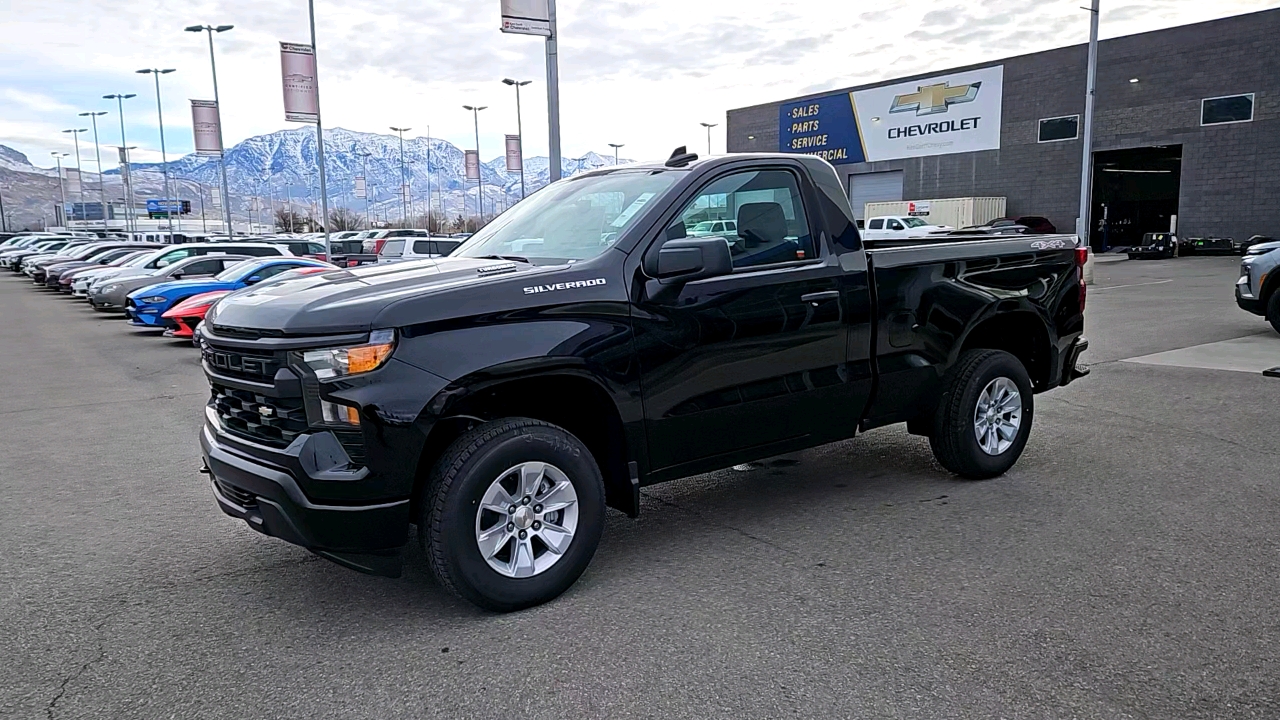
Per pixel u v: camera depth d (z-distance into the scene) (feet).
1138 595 12.82
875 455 21.29
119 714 10.30
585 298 13.10
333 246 108.78
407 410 11.65
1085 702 10.01
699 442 14.57
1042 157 125.29
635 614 12.67
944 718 9.76
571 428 14.71
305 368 11.64
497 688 10.68
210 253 70.13
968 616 12.26
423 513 12.29
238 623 12.74
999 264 18.51
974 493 17.95
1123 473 19.02
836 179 16.44
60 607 13.42
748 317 14.70
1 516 18.19
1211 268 90.12
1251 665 10.76
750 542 15.52
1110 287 68.08
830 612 12.53
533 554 13.07
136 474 21.48
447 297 12.16
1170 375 29.91
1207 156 109.91
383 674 11.10
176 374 38.93
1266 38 103.55
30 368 41.75
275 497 11.87
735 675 10.82
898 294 16.81
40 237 180.86
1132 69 115.34
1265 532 15.24
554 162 46.83
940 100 135.23
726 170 15.01
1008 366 18.48
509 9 44.39
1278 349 34.63
